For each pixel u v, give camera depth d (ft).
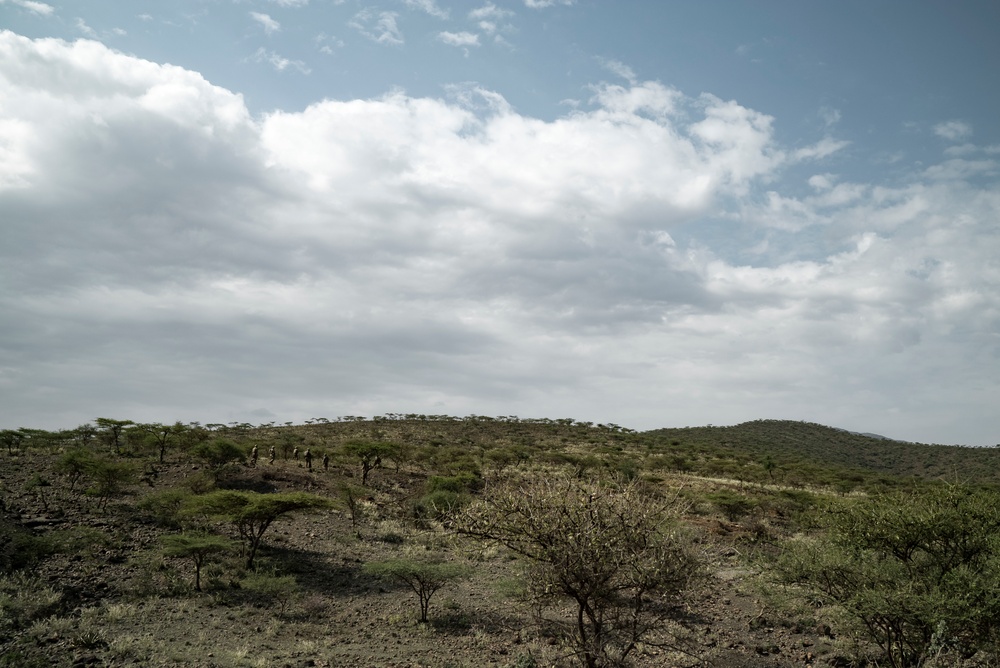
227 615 66.85
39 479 109.29
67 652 52.24
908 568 49.24
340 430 307.99
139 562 80.94
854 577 49.98
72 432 185.57
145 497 107.65
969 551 47.91
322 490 138.41
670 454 284.00
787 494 157.17
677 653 53.47
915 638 46.06
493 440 332.80
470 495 121.39
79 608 64.95
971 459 353.72
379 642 60.54
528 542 34.73
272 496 89.04
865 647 56.03
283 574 84.17
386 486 157.38
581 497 34.96
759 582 59.11
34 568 74.02
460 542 36.70
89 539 85.46
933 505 49.90
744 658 55.11
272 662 52.60
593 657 35.47
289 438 243.40
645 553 34.19
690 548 35.37
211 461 140.05
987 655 44.24
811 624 65.31
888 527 50.06
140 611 65.82
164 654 52.65
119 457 150.71
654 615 56.65
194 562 84.64
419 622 67.92
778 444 466.70
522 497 34.96
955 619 41.73
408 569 68.69
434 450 221.46
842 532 52.80
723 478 240.53
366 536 109.81
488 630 64.95
